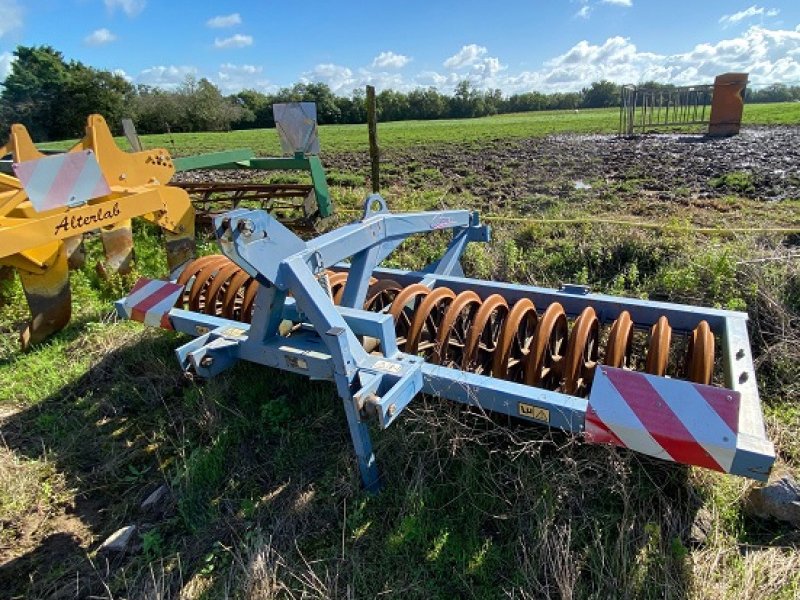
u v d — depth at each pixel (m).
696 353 3.13
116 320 5.66
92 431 4.01
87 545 3.04
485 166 14.80
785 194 9.09
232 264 4.68
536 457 3.11
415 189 11.70
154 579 2.72
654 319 3.74
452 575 2.69
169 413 4.02
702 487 2.93
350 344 2.99
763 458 2.20
